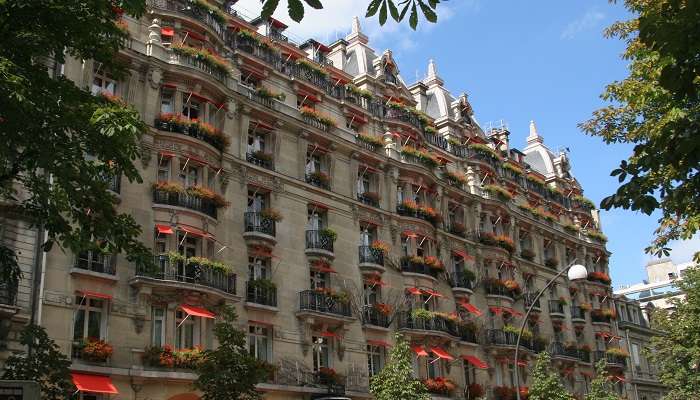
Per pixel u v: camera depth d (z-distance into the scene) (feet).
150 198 99.35
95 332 89.30
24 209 56.85
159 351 91.71
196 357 93.76
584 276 88.33
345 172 132.16
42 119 50.44
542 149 227.40
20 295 81.41
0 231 81.66
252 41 127.95
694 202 44.47
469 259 154.81
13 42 50.62
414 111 156.56
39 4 50.34
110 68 60.54
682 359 148.97
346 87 143.64
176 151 103.09
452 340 139.03
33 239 84.28
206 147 106.22
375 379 109.50
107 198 55.31
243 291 107.34
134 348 90.89
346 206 129.80
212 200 105.40
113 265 91.66
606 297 209.67
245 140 115.96
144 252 58.23
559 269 192.65
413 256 137.80
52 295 84.64
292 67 134.41
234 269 107.55
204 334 99.71
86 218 55.01
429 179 148.46
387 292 131.03
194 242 103.35
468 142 177.88
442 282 145.59
